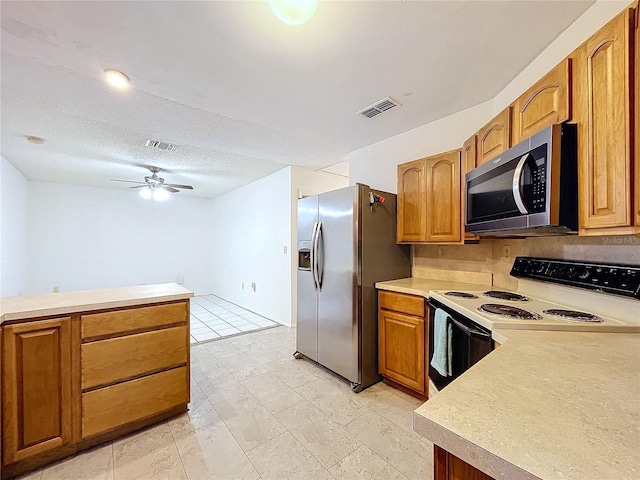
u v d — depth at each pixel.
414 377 2.24
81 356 1.67
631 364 0.89
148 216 6.19
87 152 3.54
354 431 1.86
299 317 3.09
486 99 2.24
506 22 1.44
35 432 1.54
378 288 2.53
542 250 1.83
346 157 3.76
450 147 2.51
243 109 2.37
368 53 1.67
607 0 1.28
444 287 2.29
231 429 1.88
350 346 2.45
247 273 5.45
